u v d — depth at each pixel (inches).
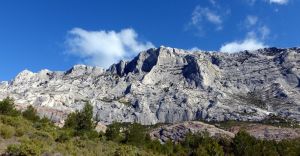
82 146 1797.5
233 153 3814.0
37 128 1935.3
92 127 3358.8
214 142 3730.3
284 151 3875.5
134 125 3410.4
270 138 6747.1
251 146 3811.5
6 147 1379.2
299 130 7145.7
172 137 6535.4
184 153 3540.8
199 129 6560.0
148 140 3708.2
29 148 1290.6
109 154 1764.3
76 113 3376.0
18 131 1589.6
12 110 2839.6
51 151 1417.3
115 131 3307.1
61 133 1995.6
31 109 3297.2
